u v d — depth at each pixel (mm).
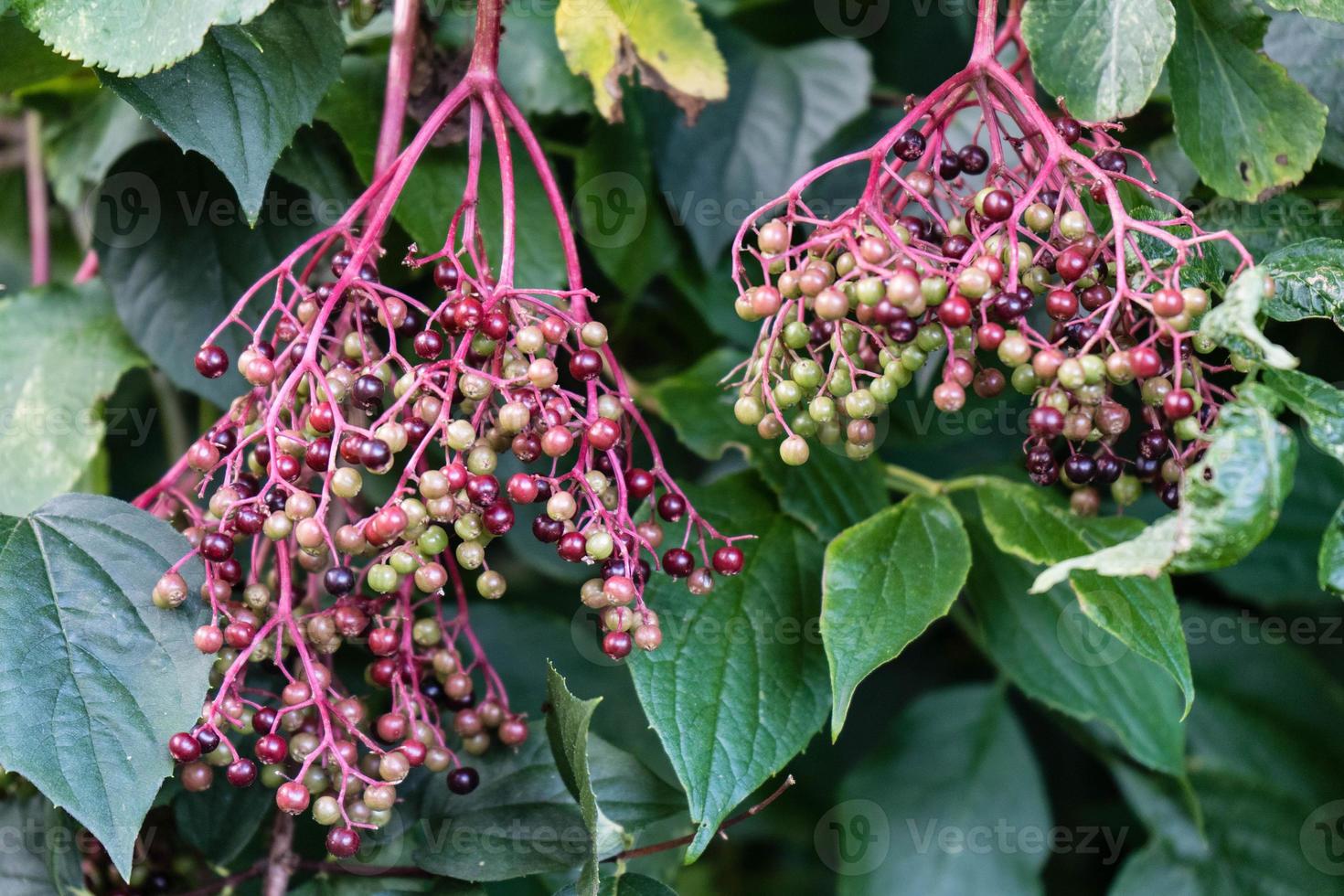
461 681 698
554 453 654
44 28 668
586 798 659
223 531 660
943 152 695
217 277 753
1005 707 841
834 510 731
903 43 838
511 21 773
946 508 707
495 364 667
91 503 675
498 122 686
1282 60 728
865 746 883
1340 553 648
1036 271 667
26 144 920
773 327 663
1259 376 669
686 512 720
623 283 784
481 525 661
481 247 688
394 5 730
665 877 781
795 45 839
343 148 747
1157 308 642
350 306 683
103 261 754
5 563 662
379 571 657
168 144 756
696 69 738
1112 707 755
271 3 673
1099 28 683
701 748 680
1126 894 818
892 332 652
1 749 643
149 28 667
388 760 663
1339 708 830
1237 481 630
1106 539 705
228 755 673
